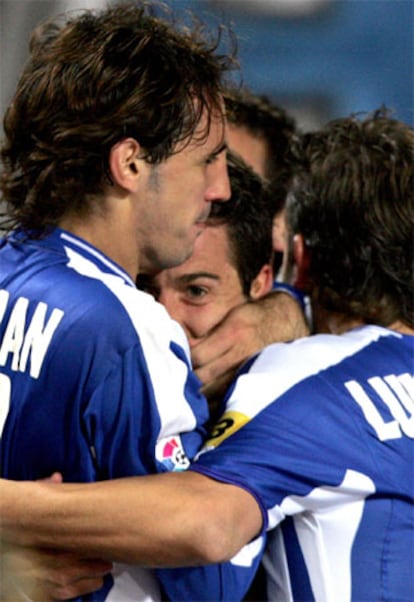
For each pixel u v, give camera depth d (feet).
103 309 15.38
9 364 15.78
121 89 16.08
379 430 17.40
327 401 17.33
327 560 17.40
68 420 15.30
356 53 46.68
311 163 20.67
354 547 17.38
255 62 45.85
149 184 16.44
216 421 17.52
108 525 14.84
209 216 19.60
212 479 15.83
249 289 20.44
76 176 16.30
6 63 30.73
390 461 17.34
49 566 15.25
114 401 15.25
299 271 21.18
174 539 14.94
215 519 15.20
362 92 46.78
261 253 20.52
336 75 46.60
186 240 17.07
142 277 19.54
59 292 15.69
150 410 15.39
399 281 19.88
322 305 20.49
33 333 15.60
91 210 16.51
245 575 16.76
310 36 46.06
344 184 19.92
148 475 15.58
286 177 26.30
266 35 45.68
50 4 30.27
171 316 19.75
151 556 15.03
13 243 16.83
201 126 16.75
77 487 15.06
